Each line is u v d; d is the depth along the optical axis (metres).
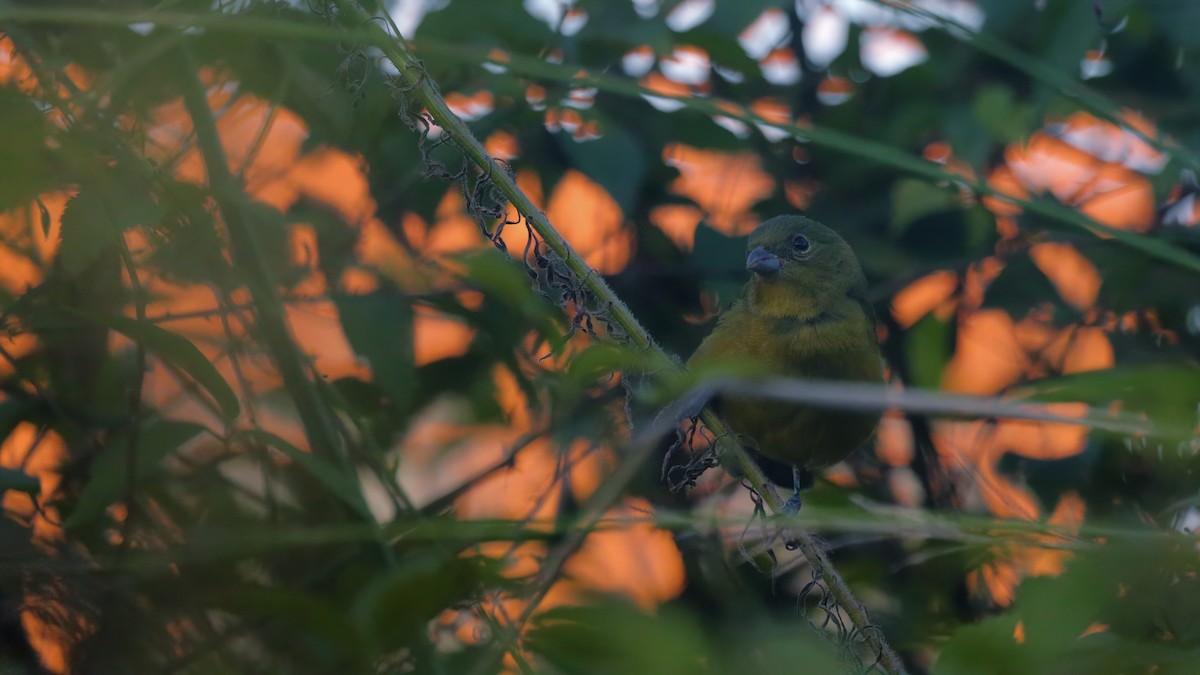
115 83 5.75
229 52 6.20
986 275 9.30
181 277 6.42
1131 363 8.24
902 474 9.28
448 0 8.03
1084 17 8.03
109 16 4.73
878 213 9.66
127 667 5.28
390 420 7.17
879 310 10.00
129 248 6.25
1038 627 3.46
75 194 5.58
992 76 8.91
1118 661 3.73
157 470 5.95
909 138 8.99
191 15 4.93
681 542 7.21
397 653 4.23
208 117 6.25
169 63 6.13
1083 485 7.40
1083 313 8.94
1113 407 4.44
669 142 8.85
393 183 7.96
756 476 5.64
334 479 5.28
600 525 4.28
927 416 7.88
